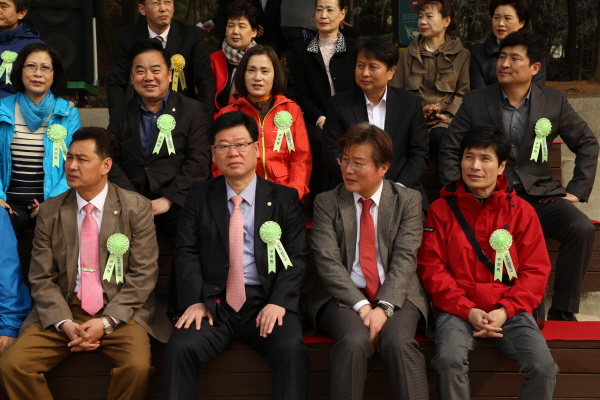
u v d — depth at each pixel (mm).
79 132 2869
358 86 3814
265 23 5223
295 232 2945
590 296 3688
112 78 4305
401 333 2607
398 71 4387
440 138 3994
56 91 3643
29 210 3506
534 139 3566
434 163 3994
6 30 4227
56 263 2891
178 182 3525
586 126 3633
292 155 3773
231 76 4465
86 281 2859
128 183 3547
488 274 2846
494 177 2869
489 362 2797
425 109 4125
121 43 4359
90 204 2902
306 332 2930
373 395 2846
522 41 3492
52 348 2752
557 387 2801
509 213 2885
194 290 2830
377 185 2951
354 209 2971
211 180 3025
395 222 2928
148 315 2877
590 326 3023
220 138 2830
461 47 4328
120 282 2881
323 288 2982
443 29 4305
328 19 4305
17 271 2971
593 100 5355
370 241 2938
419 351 2623
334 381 2602
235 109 3824
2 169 3525
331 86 4379
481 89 3699
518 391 2793
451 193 2971
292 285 2844
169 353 2639
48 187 3492
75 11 5836
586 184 3553
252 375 2836
